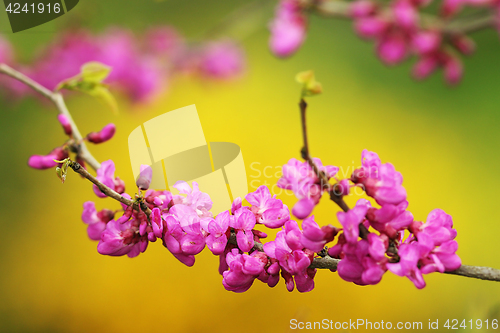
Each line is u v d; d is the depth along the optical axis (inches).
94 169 11.8
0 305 22.5
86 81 12.0
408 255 10.3
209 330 20.6
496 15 13.5
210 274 22.2
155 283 22.1
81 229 25.5
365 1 13.9
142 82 17.4
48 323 21.6
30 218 26.0
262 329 20.3
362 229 10.4
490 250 24.7
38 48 18.2
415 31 13.7
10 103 19.7
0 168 28.5
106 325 21.3
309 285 10.8
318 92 10.2
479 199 27.4
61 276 23.1
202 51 18.6
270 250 10.7
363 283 10.4
